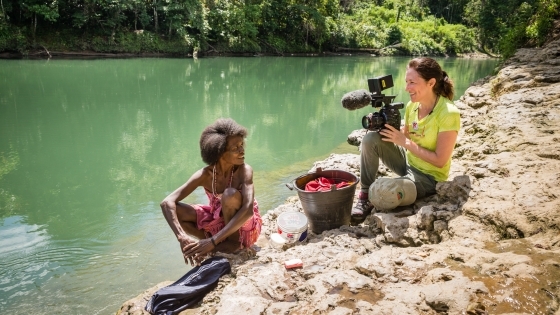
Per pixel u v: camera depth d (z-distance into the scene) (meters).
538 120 4.00
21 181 5.43
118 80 14.66
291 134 8.09
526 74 5.69
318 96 12.75
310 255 2.55
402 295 1.91
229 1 30.22
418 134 3.04
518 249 2.15
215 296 2.22
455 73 20.16
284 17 32.72
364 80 16.91
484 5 44.12
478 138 4.17
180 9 25.34
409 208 3.02
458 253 2.19
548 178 2.77
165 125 8.67
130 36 24.12
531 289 1.80
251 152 6.82
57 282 3.14
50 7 21.52
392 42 38.78
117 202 4.77
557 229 2.24
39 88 12.45
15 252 3.58
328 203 2.98
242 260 2.63
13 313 2.78
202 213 2.82
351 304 1.92
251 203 2.67
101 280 3.16
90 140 7.47
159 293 2.24
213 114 9.80
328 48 35.59
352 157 5.38
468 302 1.77
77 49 22.84
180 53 26.06
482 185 2.88
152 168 6.05
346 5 43.44
